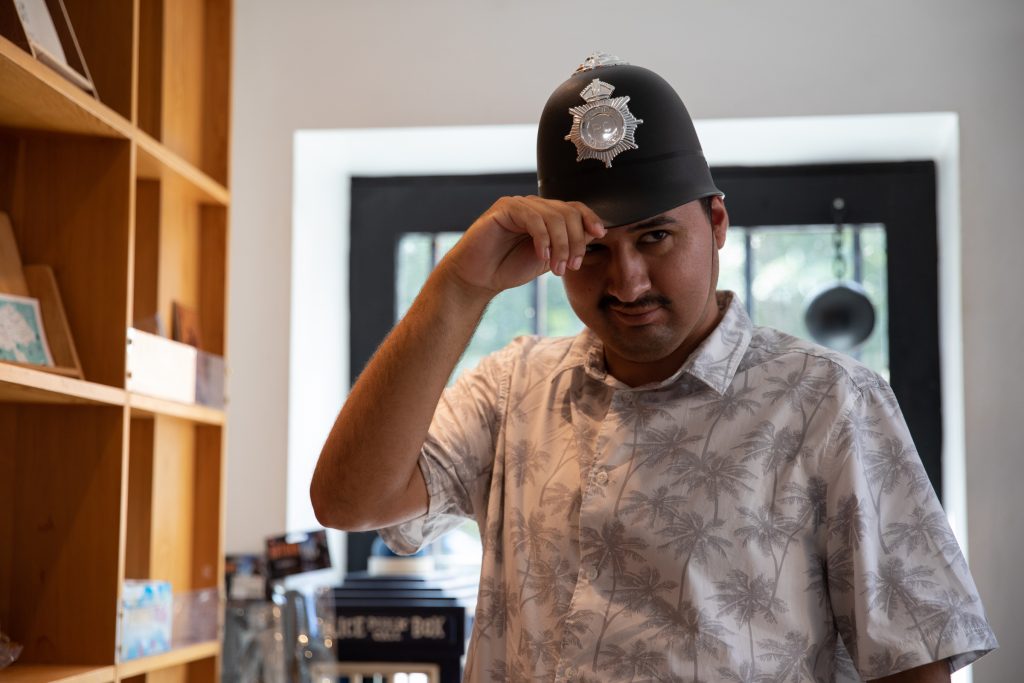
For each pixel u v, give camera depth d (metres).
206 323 2.39
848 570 1.22
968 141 2.59
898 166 2.92
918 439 2.84
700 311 1.25
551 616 1.29
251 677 2.46
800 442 1.26
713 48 2.67
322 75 2.78
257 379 2.73
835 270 2.93
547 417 1.37
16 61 1.59
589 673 1.24
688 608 1.22
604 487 1.28
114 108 1.98
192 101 2.37
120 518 1.91
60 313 1.89
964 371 2.55
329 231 2.98
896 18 2.63
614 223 1.20
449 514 1.43
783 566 1.22
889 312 2.88
